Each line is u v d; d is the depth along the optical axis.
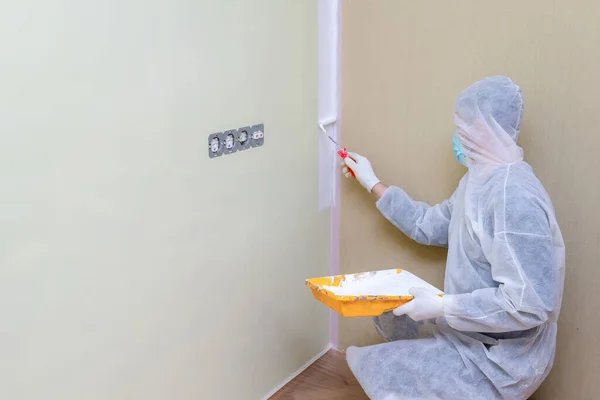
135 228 1.45
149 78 1.41
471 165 1.62
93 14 1.26
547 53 1.63
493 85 1.53
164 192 1.51
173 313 1.61
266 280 1.94
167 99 1.47
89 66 1.28
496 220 1.46
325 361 2.28
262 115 1.78
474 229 1.54
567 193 1.69
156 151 1.47
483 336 1.60
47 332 1.30
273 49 1.77
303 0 1.86
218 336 1.79
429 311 1.52
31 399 1.29
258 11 1.69
